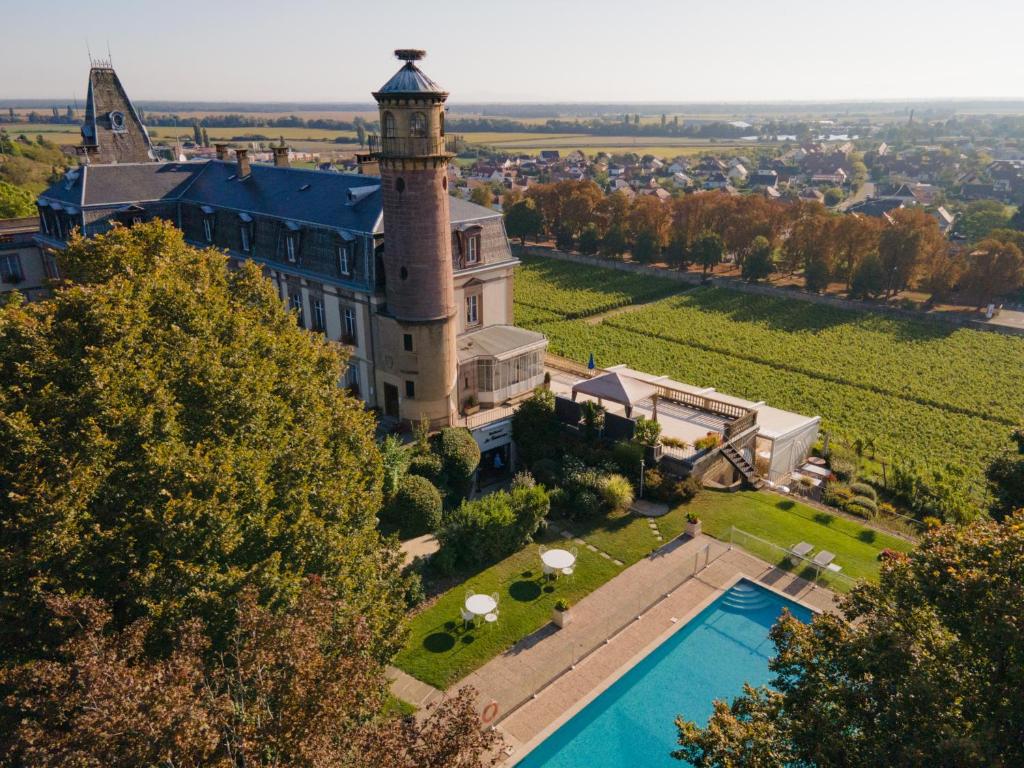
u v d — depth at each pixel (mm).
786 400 66938
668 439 42281
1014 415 63531
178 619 18125
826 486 43000
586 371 58656
